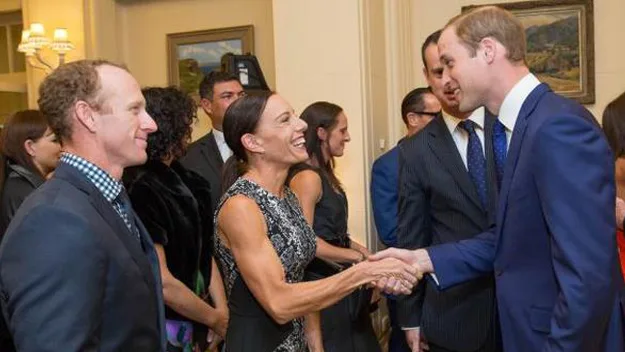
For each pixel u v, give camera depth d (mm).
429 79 2248
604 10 4703
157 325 1512
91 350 1241
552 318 1494
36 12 5234
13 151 2674
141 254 1443
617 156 2086
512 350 1632
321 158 2949
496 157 1968
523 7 4797
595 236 1422
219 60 5180
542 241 1572
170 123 2031
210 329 2209
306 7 4426
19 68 5730
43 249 1224
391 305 3074
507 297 1631
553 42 4754
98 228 1301
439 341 2174
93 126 1403
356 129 4352
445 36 1686
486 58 1616
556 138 1476
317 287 1753
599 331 1450
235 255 1773
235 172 2059
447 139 2172
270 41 5066
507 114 1639
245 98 1879
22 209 1302
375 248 4457
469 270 1985
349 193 4371
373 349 2748
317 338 2182
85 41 5145
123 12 5406
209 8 5215
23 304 1205
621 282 1613
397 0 4820
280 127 1846
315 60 4418
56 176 1385
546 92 1598
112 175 1460
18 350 1214
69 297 1212
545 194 1485
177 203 2033
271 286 1709
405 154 2266
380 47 4703
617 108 2109
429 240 2242
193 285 2100
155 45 5355
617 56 4684
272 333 1788
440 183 2141
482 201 2078
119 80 1436
